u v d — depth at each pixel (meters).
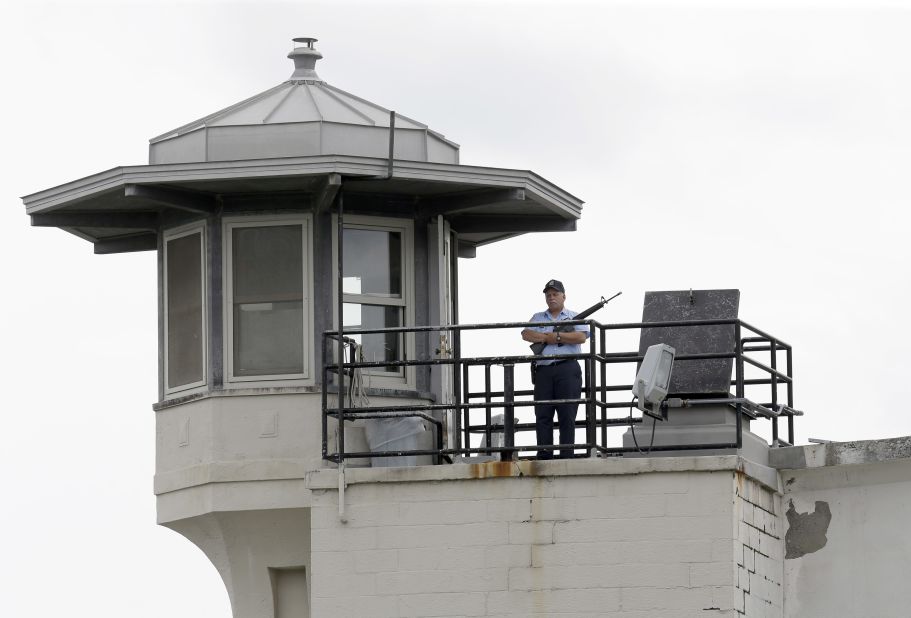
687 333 59.84
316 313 62.00
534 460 56.56
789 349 64.50
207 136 62.09
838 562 59.28
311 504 56.88
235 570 62.31
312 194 62.50
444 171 61.03
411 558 56.22
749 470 56.69
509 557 55.81
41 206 63.56
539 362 60.31
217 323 62.41
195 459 62.31
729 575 54.91
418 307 63.38
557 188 64.19
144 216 65.44
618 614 55.22
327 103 64.31
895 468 58.88
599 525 55.59
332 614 56.31
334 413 57.97
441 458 61.91
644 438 59.06
